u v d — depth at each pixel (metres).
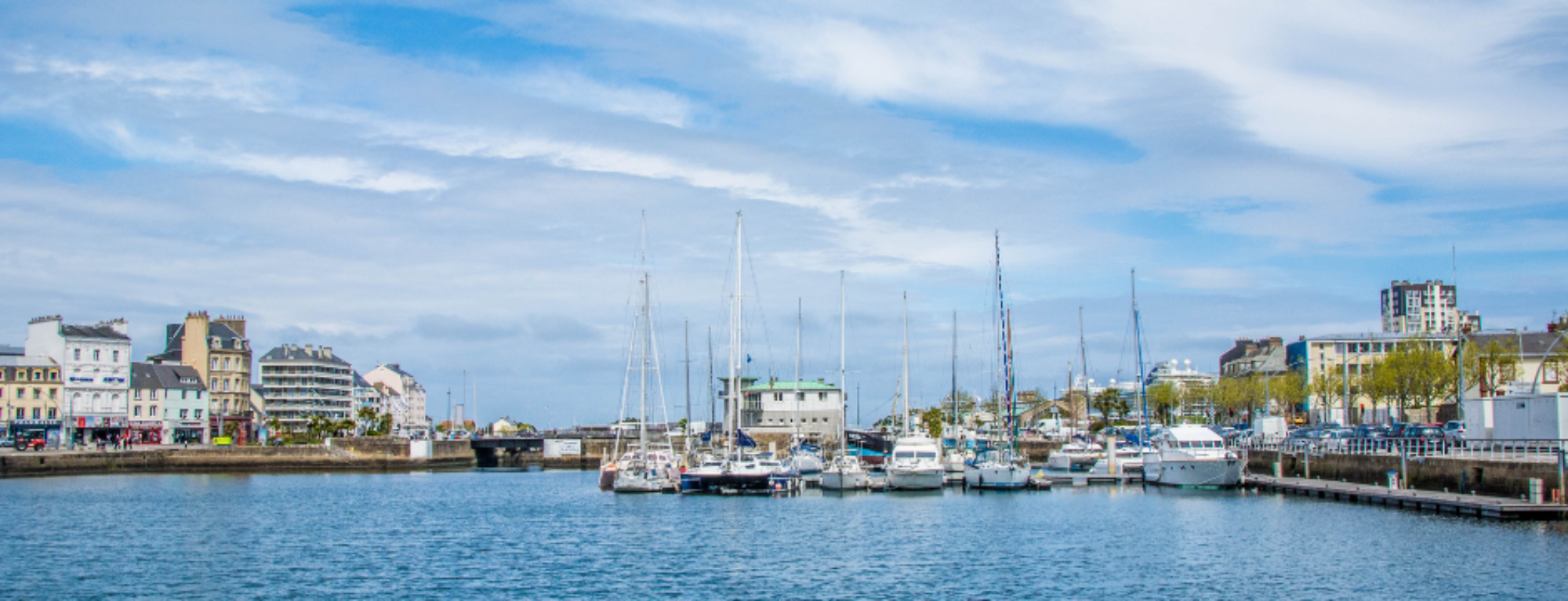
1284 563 71.19
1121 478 137.50
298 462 191.88
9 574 71.69
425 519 104.25
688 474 124.88
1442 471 97.81
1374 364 174.62
